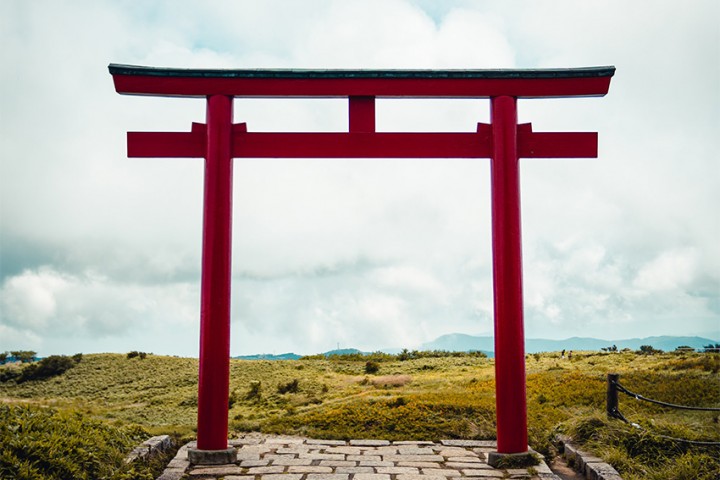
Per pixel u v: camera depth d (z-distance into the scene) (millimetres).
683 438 11320
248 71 11508
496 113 11555
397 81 11625
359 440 13250
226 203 11328
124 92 11602
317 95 11664
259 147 11586
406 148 11625
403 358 41812
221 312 11148
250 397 29609
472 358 38625
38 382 40094
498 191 11375
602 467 10258
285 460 11312
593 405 17594
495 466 10836
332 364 39188
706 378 20062
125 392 36062
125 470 9688
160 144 11625
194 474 10242
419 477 10086
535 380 23016
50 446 9109
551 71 11516
